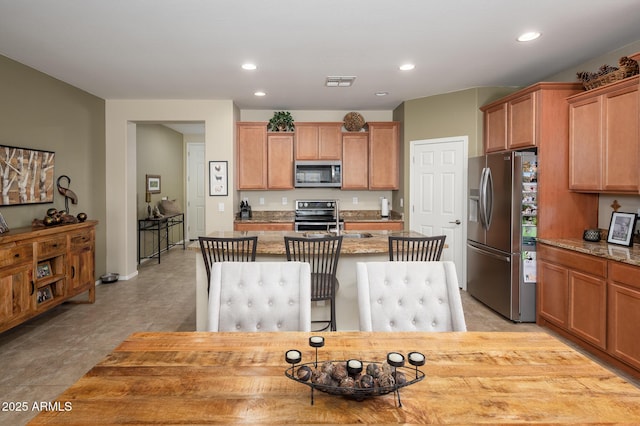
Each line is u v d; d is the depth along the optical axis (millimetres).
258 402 1023
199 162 9156
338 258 2805
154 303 4328
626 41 3256
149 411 979
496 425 933
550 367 1234
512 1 2551
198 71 4008
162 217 6910
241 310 1774
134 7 2600
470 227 4508
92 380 1136
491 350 1363
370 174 5766
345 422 941
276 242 3229
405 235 3639
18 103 3664
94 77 4199
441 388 1100
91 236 4270
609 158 3018
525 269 3662
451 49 3420
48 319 3789
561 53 3539
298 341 1438
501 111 4195
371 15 2738
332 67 3902
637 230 3148
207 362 1259
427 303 1816
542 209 3578
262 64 3801
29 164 3768
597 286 2846
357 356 1310
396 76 4223
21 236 3064
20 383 2512
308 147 5801
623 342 2607
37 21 2801
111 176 5301
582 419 957
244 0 2514
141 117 5262
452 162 4906
